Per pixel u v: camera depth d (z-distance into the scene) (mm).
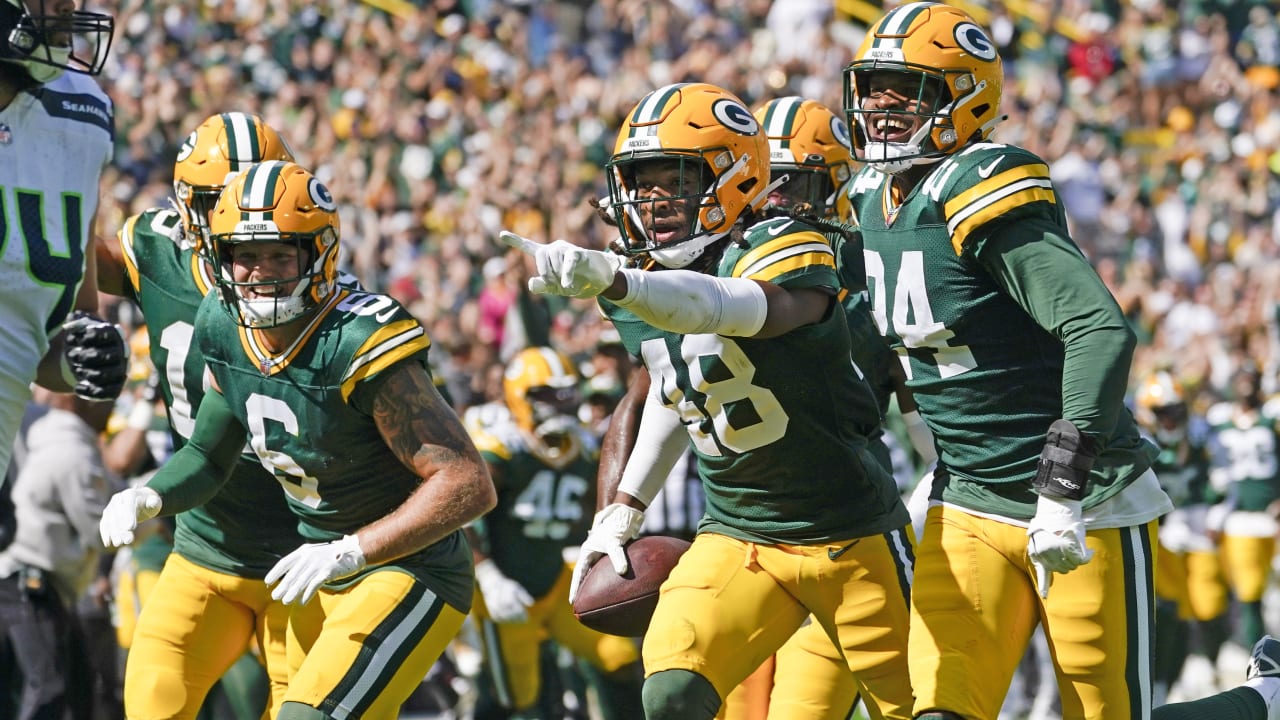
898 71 13391
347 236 48812
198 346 15117
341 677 14156
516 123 52219
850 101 13898
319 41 54688
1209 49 56750
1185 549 31109
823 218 17469
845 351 13734
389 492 14727
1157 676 28438
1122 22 58562
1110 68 57969
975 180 12781
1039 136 54156
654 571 15070
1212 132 54344
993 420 13305
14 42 14016
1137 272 46625
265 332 14352
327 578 13430
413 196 49562
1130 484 13305
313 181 14219
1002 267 12766
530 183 48531
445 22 56156
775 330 12703
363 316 14180
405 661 14430
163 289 16828
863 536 14141
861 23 59156
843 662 15766
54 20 14195
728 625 13977
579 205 47812
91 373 16281
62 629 20188
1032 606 13578
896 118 13508
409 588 14531
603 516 15398
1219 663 33344
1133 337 12367
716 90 13758
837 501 14062
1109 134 55125
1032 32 59125
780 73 54094
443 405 14148
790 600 14375
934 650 13367
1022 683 29453
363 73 53312
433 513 13672
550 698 24516
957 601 13375
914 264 13344
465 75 54031
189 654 16422
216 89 52375
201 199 16594
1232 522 31938
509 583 22984
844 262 17062
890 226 13578
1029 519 13227
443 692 27641
